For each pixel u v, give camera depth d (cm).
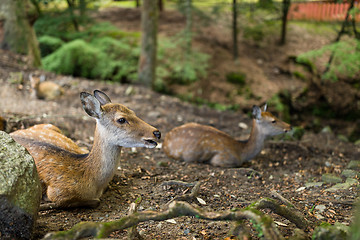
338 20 1509
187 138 541
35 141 368
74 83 933
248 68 1332
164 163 520
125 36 1350
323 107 1217
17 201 255
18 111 661
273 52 1410
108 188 414
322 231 254
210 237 302
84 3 1205
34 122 589
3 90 773
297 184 470
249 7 1382
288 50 1403
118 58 1224
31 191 269
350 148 669
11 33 945
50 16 1188
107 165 350
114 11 1733
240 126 822
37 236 283
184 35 1319
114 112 343
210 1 1772
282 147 629
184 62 1275
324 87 1248
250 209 254
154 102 929
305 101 1223
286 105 1210
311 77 1270
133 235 270
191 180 463
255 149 542
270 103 1181
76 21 1243
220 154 525
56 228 304
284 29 1428
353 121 1168
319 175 503
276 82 1270
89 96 333
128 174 461
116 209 363
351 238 235
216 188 440
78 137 591
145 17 1091
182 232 312
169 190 418
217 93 1235
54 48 1170
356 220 239
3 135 290
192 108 932
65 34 1198
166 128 732
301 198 409
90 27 1266
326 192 427
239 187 451
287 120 1167
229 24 1580
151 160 540
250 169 500
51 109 710
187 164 529
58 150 360
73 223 319
